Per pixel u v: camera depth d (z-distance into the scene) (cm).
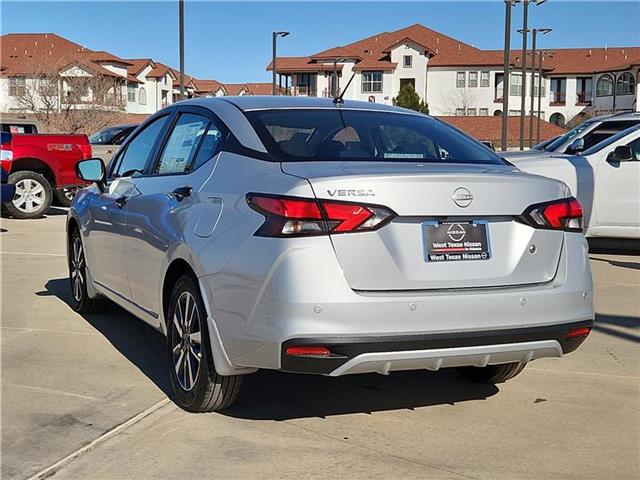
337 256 347
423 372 507
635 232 974
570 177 980
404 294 354
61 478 340
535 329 375
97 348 543
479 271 370
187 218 416
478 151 456
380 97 6588
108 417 412
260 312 353
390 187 356
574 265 395
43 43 6253
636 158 972
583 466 364
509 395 464
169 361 439
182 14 2484
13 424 400
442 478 347
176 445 377
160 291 446
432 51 6606
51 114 4375
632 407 445
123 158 579
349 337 344
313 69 6600
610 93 6656
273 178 371
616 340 589
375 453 374
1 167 1283
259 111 439
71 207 644
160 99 7050
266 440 386
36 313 646
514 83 6675
